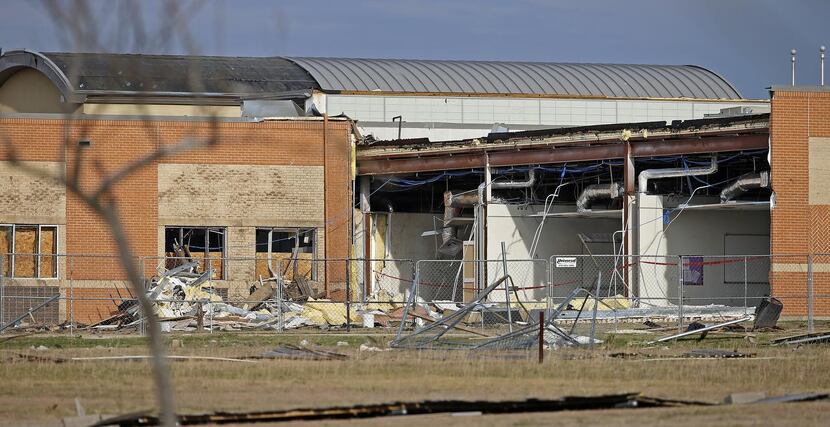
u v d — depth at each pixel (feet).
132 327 404.36
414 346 316.81
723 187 508.53
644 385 237.25
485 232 511.40
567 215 512.22
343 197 501.97
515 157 504.84
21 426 183.21
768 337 360.28
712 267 489.26
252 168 494.18
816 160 450.30
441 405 197.57
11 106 563.07
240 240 491.72
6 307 471.62
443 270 570.46
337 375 250.78
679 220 483.10
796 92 449.48
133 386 232.94
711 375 252.21
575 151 489.26
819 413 193.67
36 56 526.16
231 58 637.71
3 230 476.54
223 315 417.69
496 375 252.42
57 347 323.37
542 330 275.18
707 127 459.73
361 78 650.43
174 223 485.97
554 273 522.47
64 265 476.13
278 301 397.80
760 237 499.51
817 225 449.89
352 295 498.28
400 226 566.77
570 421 185.68
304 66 650.02
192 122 485.15
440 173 539.29
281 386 233.14
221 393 222.28
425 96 633.61
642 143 473.67
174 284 433.89
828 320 438.40
